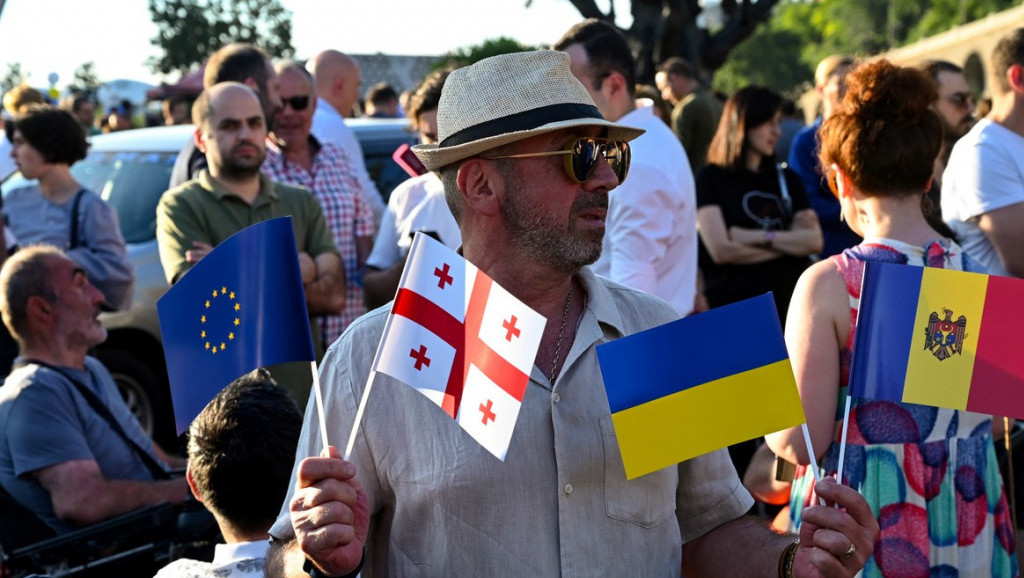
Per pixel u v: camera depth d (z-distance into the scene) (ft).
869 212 8.74
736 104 17.03
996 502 8.71
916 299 7.02
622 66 12.99
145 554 11.73
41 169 18.71
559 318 6.86
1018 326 6.89
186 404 6.68
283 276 6.65
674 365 6.32
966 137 12.52
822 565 6.07
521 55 6.72
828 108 18.66
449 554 6.36
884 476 8.38
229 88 14.20
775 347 6.37
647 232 12.40
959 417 8.50
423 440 6.42
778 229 17.08
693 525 7.15
